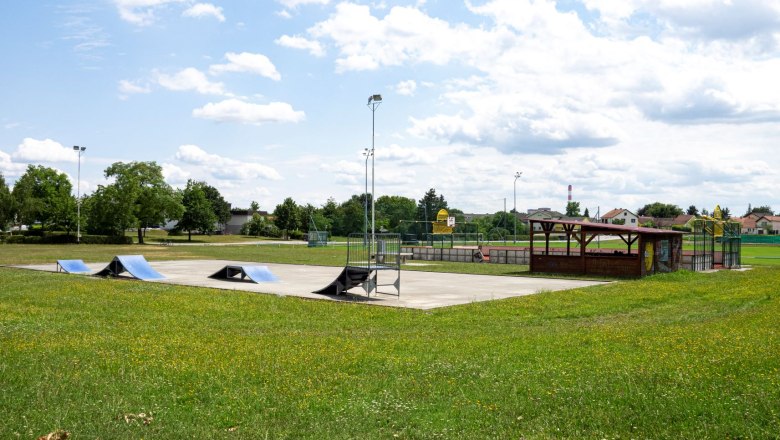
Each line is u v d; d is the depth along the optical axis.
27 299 20.45
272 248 75.19
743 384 8.78
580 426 7.49
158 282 28.33
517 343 12.54
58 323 15.28
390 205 145.00
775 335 12.71
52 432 7.16
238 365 10.34
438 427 7.47
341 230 131.50
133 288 24.14
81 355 10.98
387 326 16.11
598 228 34.12
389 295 23.98
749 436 6.98
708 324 14.77
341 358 10.98
